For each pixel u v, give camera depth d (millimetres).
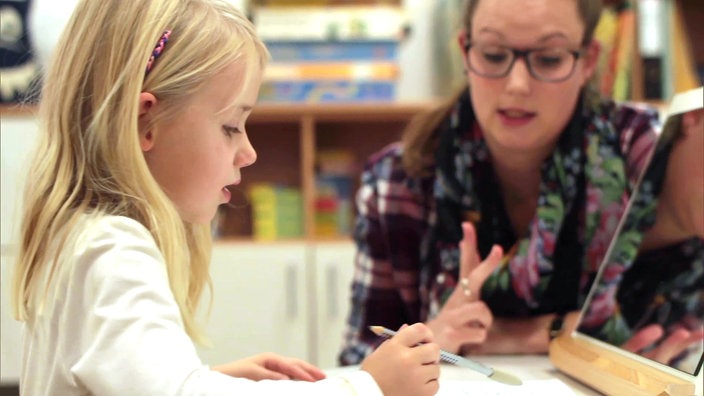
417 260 1251
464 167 1197
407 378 672
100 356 603
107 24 752
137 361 591
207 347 909
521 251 1149
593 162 1150
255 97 807
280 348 2023
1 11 2059
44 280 704
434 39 2340
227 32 787
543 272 1126
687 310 754
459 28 1238
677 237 824
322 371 933
